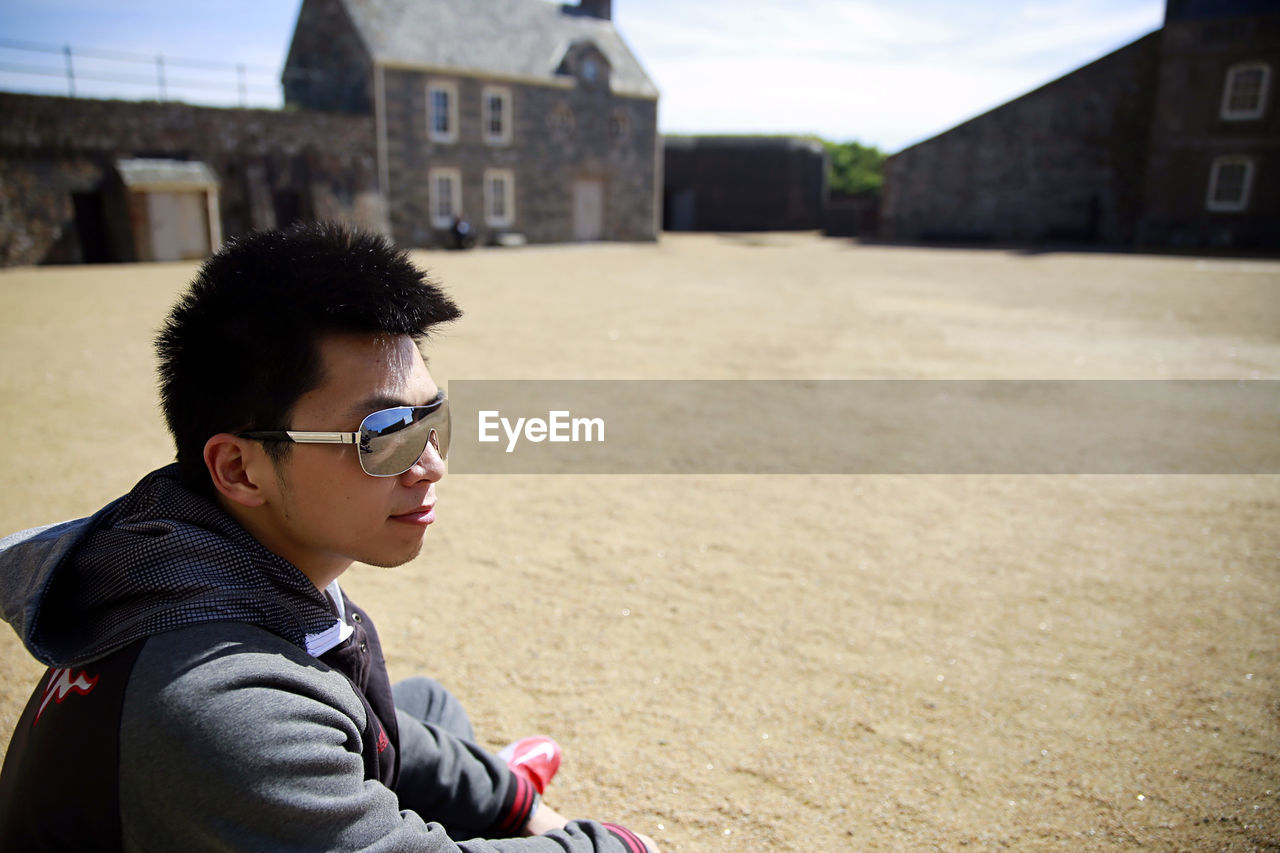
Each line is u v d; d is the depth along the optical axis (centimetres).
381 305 109
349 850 101
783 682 308
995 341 1112
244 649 103
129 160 2200
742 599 378
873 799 244
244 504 115
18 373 839
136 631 101
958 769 257
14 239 2056
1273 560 422
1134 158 3122
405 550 122
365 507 115
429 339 129
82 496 490
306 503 113
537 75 3052
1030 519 485
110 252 2228
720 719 285
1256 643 337
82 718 99
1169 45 2922
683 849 223
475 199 2994
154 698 96
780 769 257
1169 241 3028
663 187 4447
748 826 232
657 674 313
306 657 113
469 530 461
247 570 111
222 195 2377
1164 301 1536
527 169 3116
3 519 452
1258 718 283
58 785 99
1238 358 994
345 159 2630
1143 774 254
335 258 109
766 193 4456
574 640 339
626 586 391
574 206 3294
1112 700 295
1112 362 972
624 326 1220
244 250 110
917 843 225
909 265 2370
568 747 268
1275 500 518
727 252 2980
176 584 105
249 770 94
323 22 2808
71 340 1032
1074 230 3275
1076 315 1365
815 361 973
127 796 96
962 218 3494
